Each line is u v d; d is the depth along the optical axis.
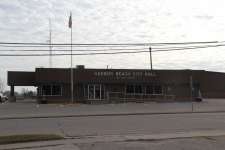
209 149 11.99
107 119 25.16
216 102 50.69
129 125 20.92
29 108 39.00
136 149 12.07
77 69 51.84
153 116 27.77
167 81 54.75
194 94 55.66
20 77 56.81
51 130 18.81
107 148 12.30
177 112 31.86
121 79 53.16
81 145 12.99
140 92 53.94
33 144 13.38
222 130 17.84
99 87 52.72
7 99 61.75
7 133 17.58
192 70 56.00
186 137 14.70
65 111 34.06
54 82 50.81
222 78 68.06
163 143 13.23
